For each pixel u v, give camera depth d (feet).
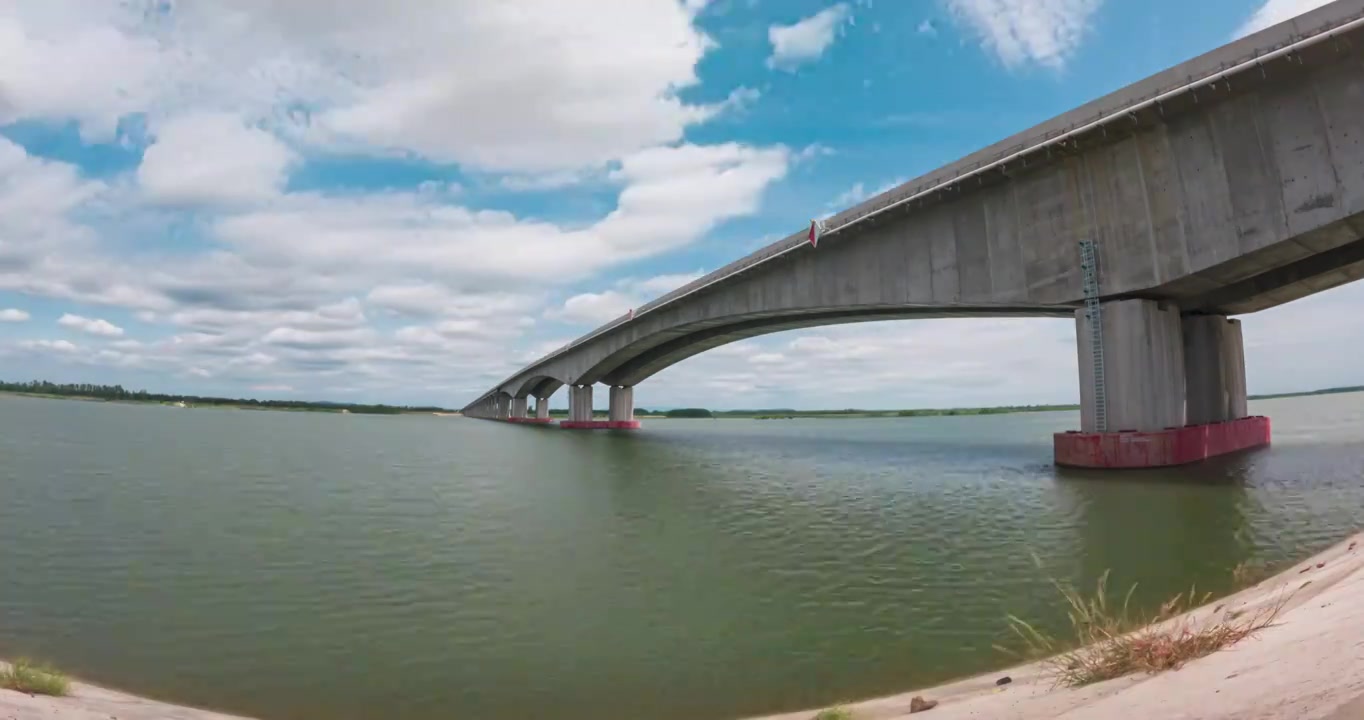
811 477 145.89
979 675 36.88
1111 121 120.88
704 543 76.43
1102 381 129.39
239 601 54.54
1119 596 52.42
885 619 48.26
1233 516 82.43
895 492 118.21
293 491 123.75
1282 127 108.88
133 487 126.93
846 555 69.26
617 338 315.17
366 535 82.17
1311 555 61.87
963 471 148.87
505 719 33.55
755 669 39.58
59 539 79.41
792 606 51.93
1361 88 101.96
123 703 31.86
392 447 251.39
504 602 53.93
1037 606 50.60
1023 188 139.54
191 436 298.97
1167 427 129.59
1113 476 120.37
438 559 69.05
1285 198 108.58
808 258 188.65
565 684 37.83
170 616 50.67
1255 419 175.83
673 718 33.37
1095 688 23.35
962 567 63.26
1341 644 17.95
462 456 207.62
